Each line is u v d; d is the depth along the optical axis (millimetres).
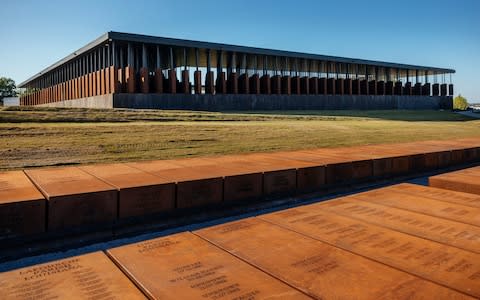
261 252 3336
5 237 5227
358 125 24688
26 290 2635
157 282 2760
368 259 3186
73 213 5711
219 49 33688
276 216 4477
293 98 38625
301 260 3164
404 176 10477
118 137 14000
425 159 11039
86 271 2943
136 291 2629
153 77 31391
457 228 4047
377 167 9781
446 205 5031
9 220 5242
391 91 48906
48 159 10469
